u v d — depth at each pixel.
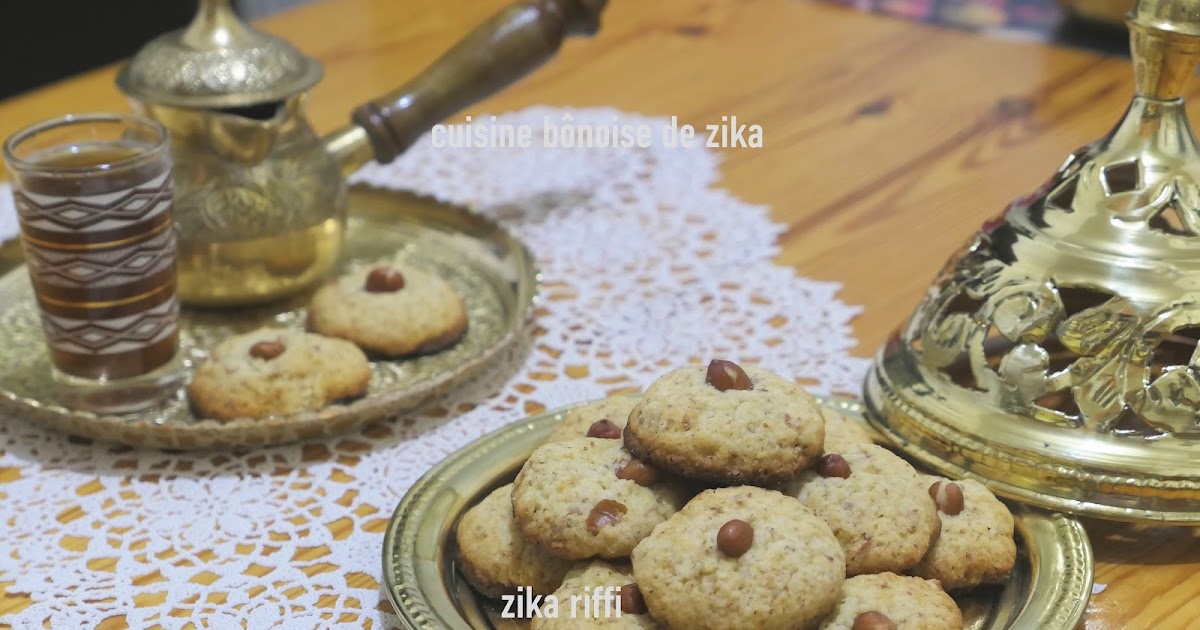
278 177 0.74
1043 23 1.10
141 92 0.72
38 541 0.62
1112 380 0.60
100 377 0.67
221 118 0.71
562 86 1.02
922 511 0.57
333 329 0.72
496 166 0.93
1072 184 0.64
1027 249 0.63
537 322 0.76
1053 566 0.57
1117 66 1.01
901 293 0.78
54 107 0.96
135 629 0.58
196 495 0.64
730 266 0.81
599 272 0.81
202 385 0.67
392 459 0.66
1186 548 0.61
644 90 1.01
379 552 0.61
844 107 0.97
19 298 0.76
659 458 0.57
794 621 0.53
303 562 0.61
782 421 0.57
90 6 1.45
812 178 0.89
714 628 0.53
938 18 1.12
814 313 0.76
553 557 0.57
